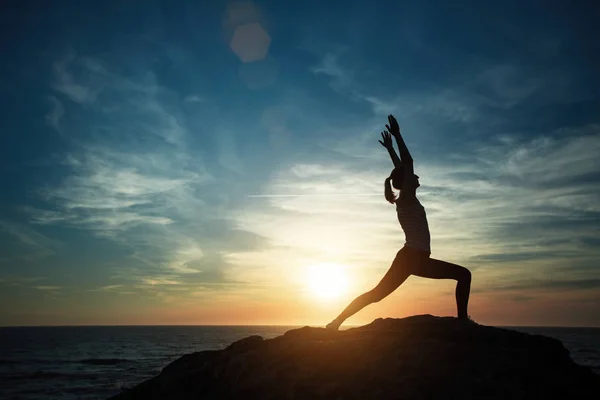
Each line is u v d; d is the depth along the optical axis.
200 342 124.25
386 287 5.74
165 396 5.36
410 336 5.45
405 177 5.80
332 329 5.85
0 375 45.56
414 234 5.67
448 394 4.39
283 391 4.63
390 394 4.39
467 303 5.76
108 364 58.81
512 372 4.76
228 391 4.99
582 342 114.75
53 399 31.20
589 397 4.74
